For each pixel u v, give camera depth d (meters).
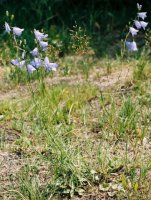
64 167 3.99
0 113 5.16
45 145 4.43
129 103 4.86
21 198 3.78
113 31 7.95
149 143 4.48
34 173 4.04
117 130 4.66
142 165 3.96
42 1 8.09
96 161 4.14
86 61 6.68
